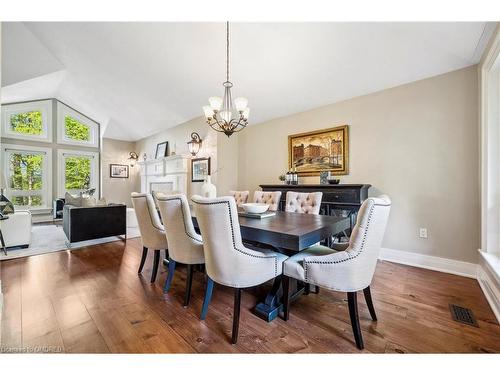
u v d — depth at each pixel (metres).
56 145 6.46
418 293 2.14
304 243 1.52
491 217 2.19
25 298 2.04
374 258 1.55
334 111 3.59
